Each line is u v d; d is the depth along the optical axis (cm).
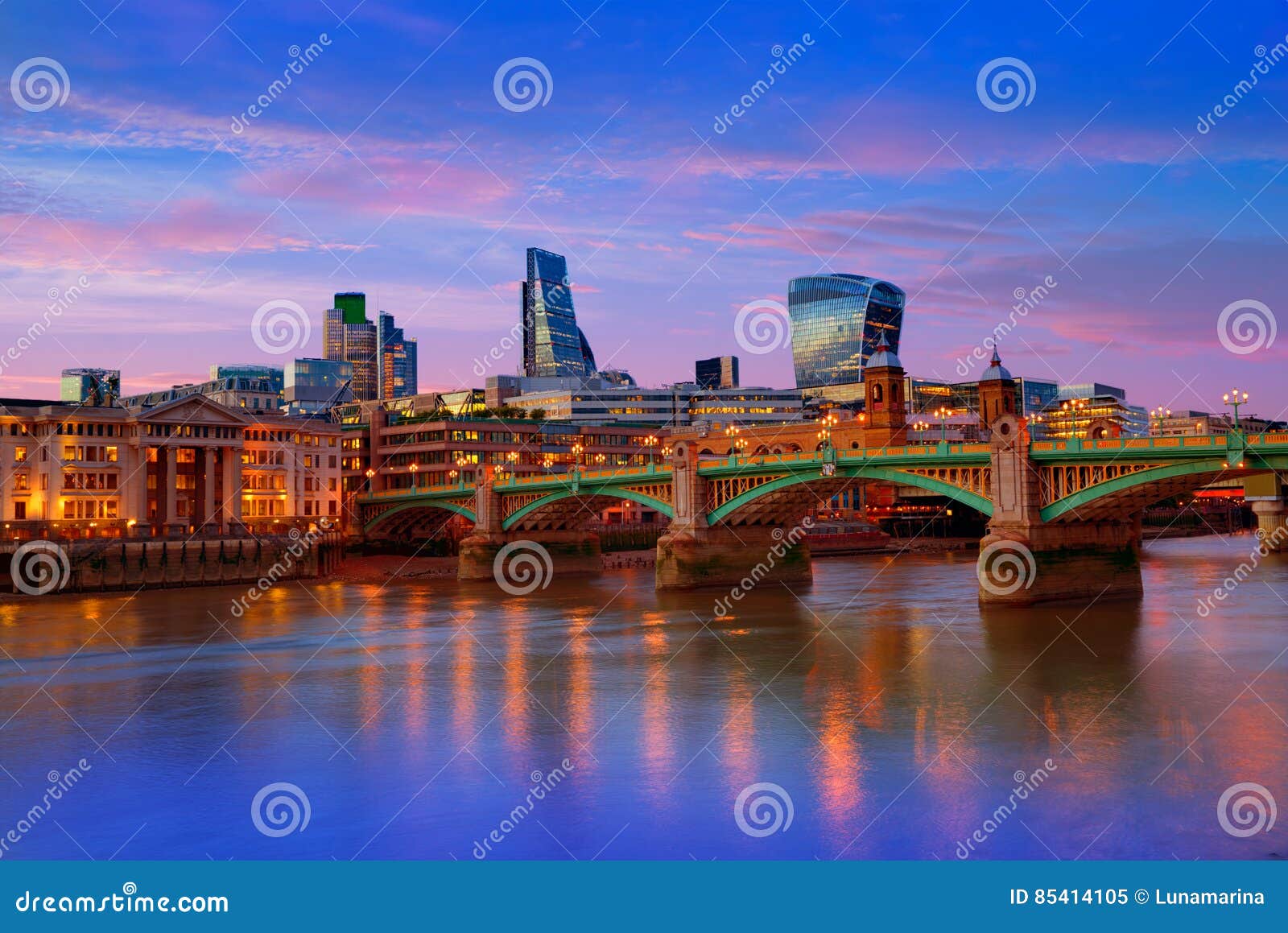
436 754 5822
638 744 5994
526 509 16900
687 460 14412
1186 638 8894
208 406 18262
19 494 16762
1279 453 9719
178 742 6112
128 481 17450
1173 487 10769
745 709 6788
